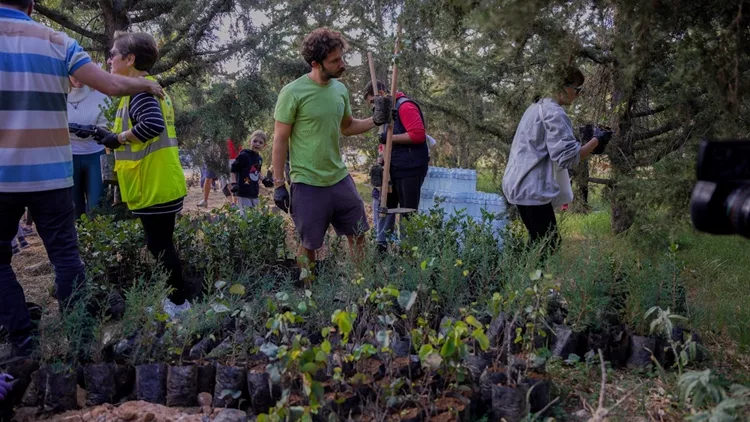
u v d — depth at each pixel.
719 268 5.64
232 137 8.06
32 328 3.54
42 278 5.75
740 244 6.23
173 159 4.21
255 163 8.34
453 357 2.79
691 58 3.41
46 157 3.42
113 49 3.99
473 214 6.65
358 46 8.91
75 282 3.57
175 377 3.18
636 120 6.55
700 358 3.71
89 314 3.56
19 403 3.12
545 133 4.46
